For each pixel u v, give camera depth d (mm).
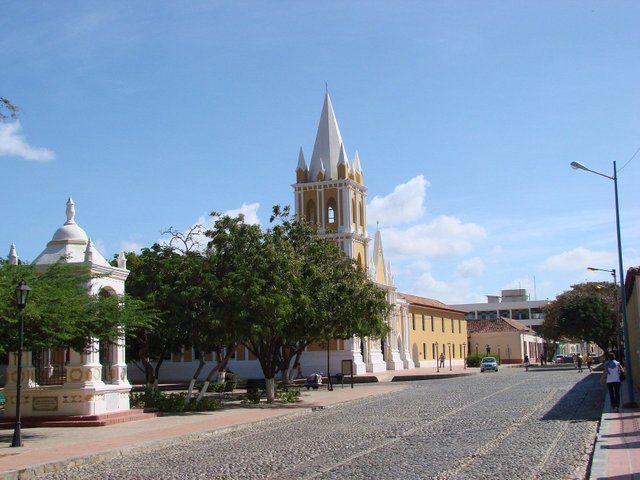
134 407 29094
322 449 17500
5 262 21141
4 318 18469
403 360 76688
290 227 37219
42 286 20328
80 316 21656
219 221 32062
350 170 67938
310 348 62844
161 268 32031
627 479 11594
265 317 30031
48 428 23609
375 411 29250
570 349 146375
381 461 15016
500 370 76125
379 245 73875
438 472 13312
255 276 30141
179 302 30109
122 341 27141
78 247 27281
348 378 56188
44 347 22375
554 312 87750
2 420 24719
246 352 63156
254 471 14336
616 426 19344
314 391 43875
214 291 30016
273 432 22500
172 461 16547
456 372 66062
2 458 16484
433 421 23844
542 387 41188
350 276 38031
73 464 16250
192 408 30641
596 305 79750
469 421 23328
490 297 152000
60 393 24812
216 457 16891
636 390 34438
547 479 12367
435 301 96812
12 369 25516
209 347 33125
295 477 13328
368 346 66812
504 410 27016
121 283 27531
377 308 38031
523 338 106250
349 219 65500
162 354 35094
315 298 34281
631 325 39875
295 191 67250
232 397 39656
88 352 23875
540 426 20922
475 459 14844
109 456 17516
